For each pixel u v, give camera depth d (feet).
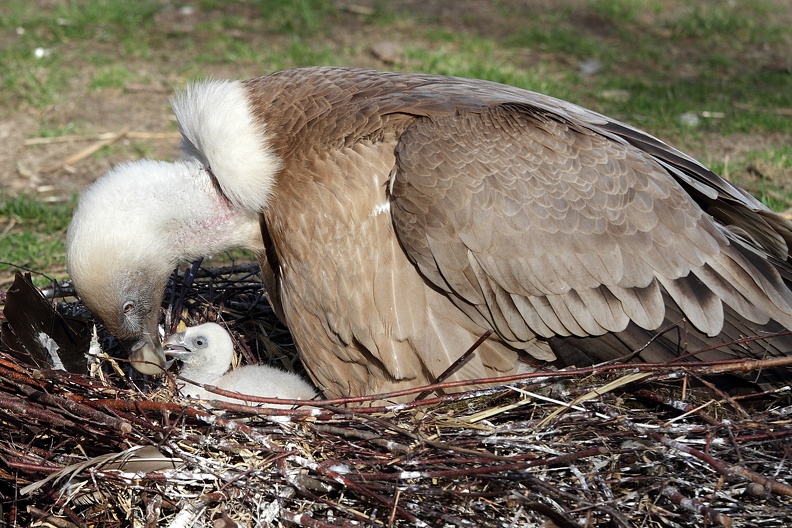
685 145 31.53
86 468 13.67
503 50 41.50
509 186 14.42
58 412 14.06
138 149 31.96
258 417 14.17
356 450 13.66
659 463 13.08
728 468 12.35
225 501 13.47
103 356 16.37
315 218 14.97
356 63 39.37
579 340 14.75
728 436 13.19
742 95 36.65
